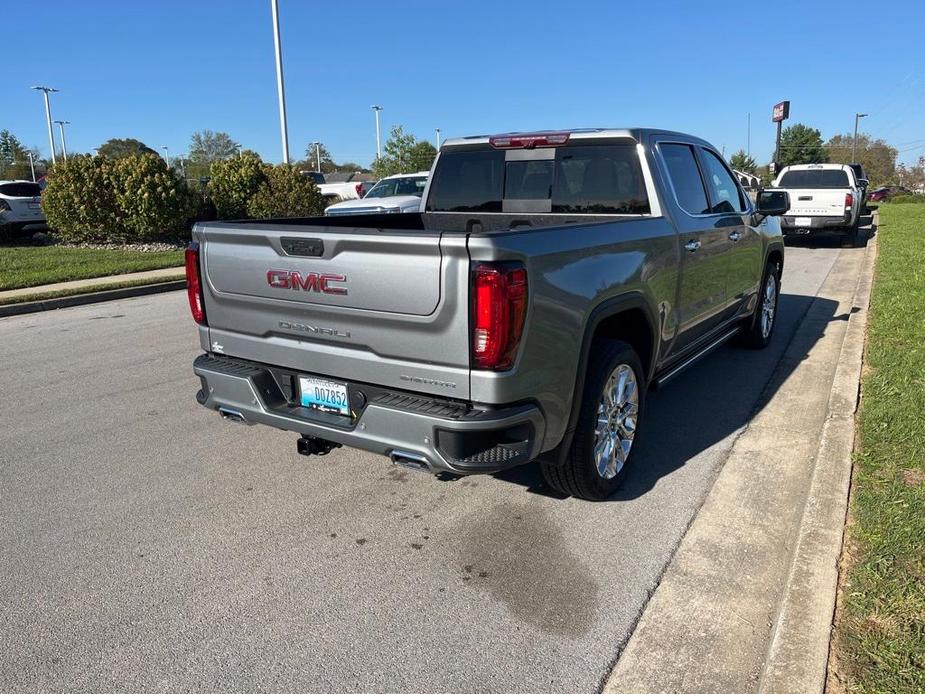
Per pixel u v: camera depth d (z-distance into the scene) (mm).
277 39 20797
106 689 2623
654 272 4207
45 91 58219
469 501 4059
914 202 45219
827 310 9164
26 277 12195
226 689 2621
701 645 2809
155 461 4648
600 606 3076
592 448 3730
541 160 4973
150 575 3348
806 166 16875
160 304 10828
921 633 2635
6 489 4246
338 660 2768
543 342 3195
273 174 18969
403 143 33156
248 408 3787
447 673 2689
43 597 3176
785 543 3545
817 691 2385
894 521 3355
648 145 4598
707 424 5164
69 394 6066
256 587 3250
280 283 3543
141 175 17172
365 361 3338
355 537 3682
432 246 2996
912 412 4652
